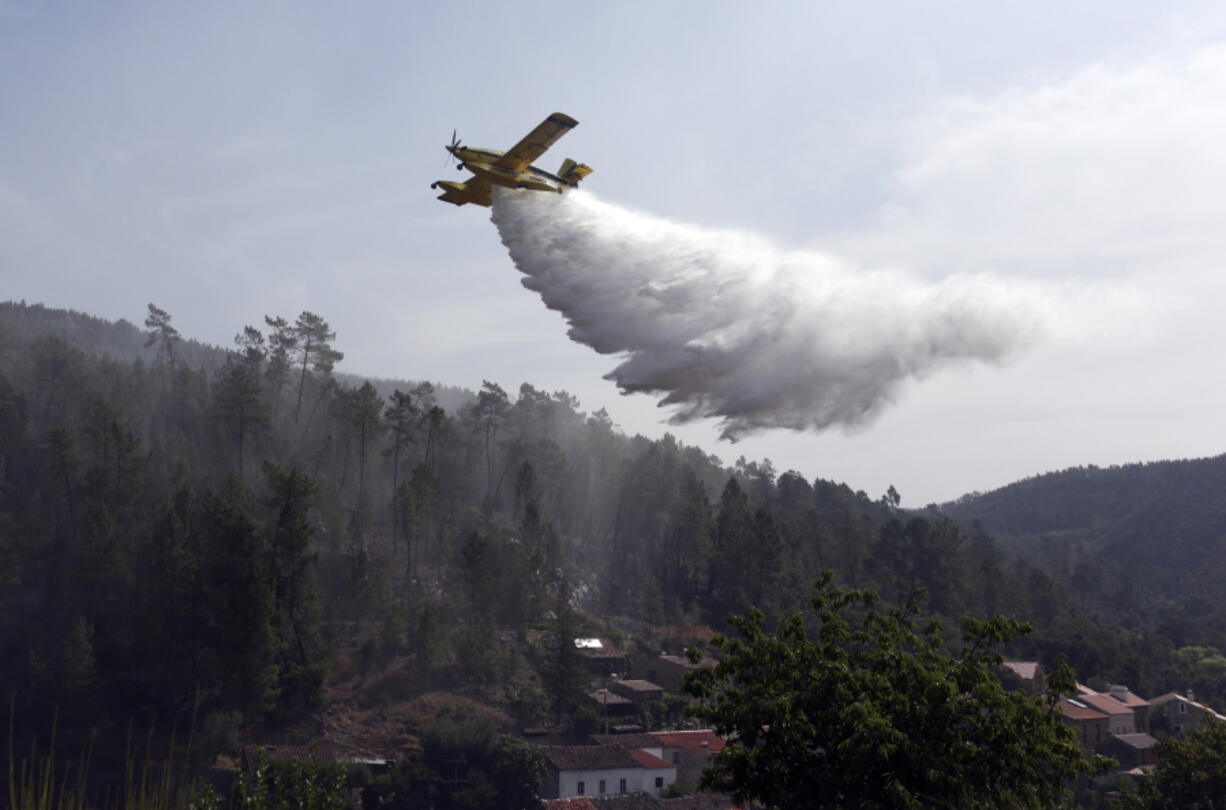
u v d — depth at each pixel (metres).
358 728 74.00
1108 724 70.00
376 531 112.31
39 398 115.44
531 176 38.44
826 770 17.42
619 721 76.69
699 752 65.06
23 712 66.50
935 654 19.80
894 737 16.56
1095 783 57.44
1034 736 17.81
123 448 89.25
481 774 61.16
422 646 82.25
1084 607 166.62
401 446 114.50
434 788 61.56
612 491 146.62
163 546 74.94
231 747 63.00
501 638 93.00
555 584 111.00
